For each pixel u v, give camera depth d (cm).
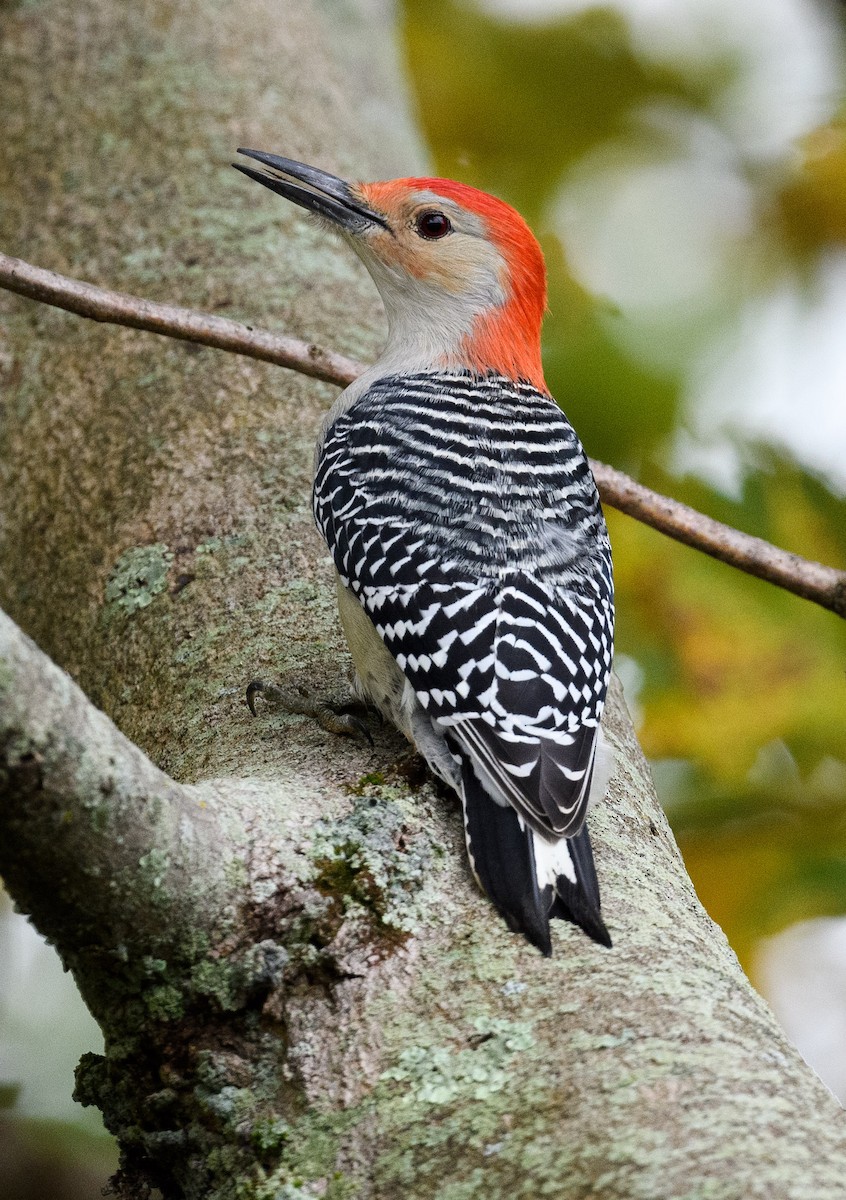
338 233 968
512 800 646
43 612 955
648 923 619
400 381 893
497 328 945
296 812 638
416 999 584
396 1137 539
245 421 985
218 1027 592
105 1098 620
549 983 574
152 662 857
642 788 803
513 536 757
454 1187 511
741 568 867
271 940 598
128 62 1267
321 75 1311
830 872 1079
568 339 1241
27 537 1001
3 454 1058
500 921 609
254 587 873
